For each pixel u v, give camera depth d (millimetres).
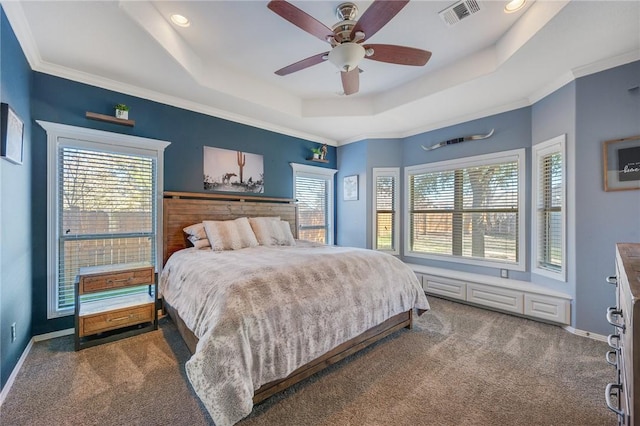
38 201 2551
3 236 1811
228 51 2822
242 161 4035
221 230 3211
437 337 2643
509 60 2525
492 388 1868
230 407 1431
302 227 4906
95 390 1817
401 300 2629
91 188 2861
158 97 3238
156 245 3223
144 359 2209
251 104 3514
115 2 1863
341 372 2057
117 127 2990
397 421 1574
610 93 2537
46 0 1822
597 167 2607
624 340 937
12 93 2006
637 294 722
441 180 4328
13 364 1978
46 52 2412
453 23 2373
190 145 3527
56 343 2484
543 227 3252
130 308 2613
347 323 2121
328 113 4004
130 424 1532
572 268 2766
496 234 3725
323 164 5156
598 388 1860
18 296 2111
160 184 3256
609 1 1836
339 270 2293
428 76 3277
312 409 1666
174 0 2109
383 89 3688
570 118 2771
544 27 2082
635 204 2434
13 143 1917
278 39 2615
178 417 1585
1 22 1788
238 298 1695
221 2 2123
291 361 1758
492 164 3734
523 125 3434
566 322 2779
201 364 1463
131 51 2396
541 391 1834
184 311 2148
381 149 4840
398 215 4789
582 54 2434
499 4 2156
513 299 3160
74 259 2768
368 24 1842
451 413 1637
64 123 2682
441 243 4312
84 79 2777
